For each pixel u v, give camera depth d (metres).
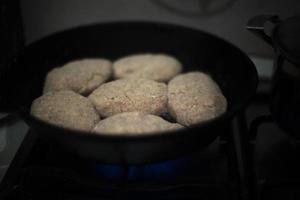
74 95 0.61
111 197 0.54
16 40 0.67
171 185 0.52
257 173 0.56
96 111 0.60
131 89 0.61
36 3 0.69
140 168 0.57
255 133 0.60
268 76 0.69
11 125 0.65
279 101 0.55
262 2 0.66
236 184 0.53
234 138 0.60
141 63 0.67
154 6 0.70
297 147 0.60
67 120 0.57
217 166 0.57
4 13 0.63
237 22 0.69
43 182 0.55
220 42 0.64
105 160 0.51
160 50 0.71
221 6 0.68
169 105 0.61
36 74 0.64
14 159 0.57
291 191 0.53
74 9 0.70
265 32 0.54
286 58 0.51
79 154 0.51
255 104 0.68
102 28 0.69
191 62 0.69
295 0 0.65
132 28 0.69
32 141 0.59
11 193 0.53
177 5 0.69
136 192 0.54
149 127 0.54
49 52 0.66
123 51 0.71
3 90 0.55
